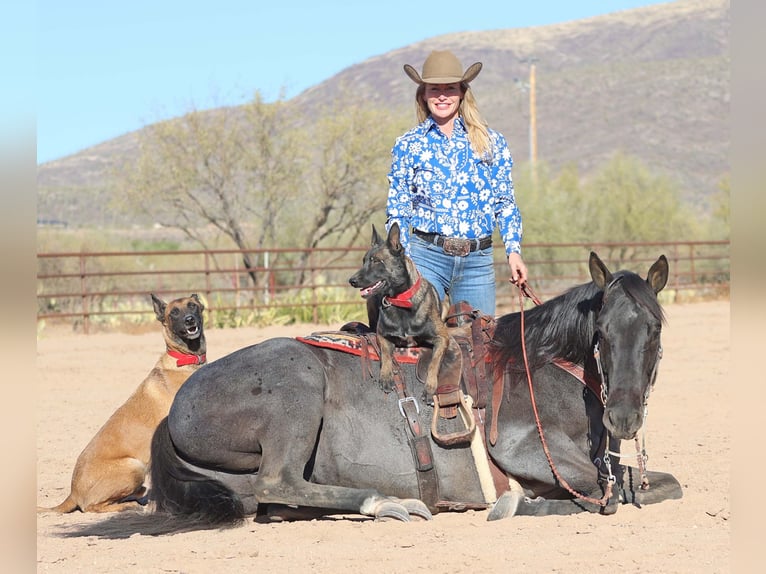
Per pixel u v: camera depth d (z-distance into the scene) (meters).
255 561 5.29
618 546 5.33
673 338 19.48
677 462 8.20
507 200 6.97
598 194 43.72
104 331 22.92
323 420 6.22
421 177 6.79
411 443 6.13
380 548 5.42
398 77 160.88
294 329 21.88
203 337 7.74
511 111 125.62
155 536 6.10
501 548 5.33
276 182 32.22
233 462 6.31
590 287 6.34
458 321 6.69
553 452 6.19
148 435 7.29
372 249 6.16
